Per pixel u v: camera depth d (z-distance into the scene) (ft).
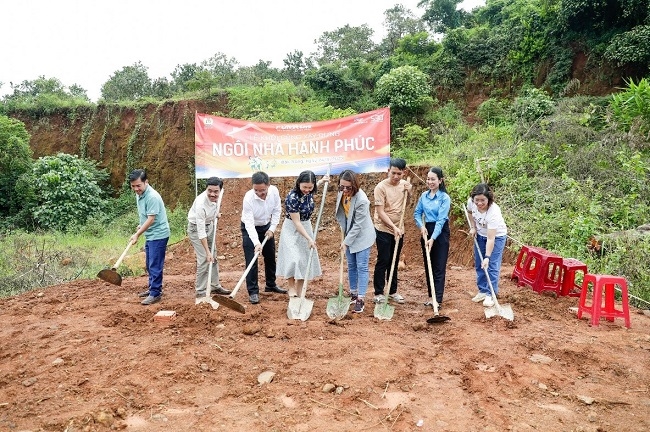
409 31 90.27
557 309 21.08
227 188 41.34
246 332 17.56
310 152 29.17
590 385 14.48
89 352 16.21
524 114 50.44
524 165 35.60
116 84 94.27
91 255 39.93
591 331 18.76
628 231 27.07
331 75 69.26
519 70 64.23
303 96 67.82
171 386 13.93
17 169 67.10
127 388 13.74
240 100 67.41
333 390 13.69
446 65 68.90
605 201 31.30
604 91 55.21
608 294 19.80
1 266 35.47
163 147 76.64
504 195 33.53
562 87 58.44
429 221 21.52
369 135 29.17
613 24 55.67
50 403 13.16
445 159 39.09
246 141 28.89
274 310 20.61
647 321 20.29
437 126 54.75
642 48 49.90
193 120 75.36
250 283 21.97
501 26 69.97
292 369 14.82
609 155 33.99
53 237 51.49
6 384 14.57
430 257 21.48
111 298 23.63
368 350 16.24
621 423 12.51
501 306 20.21
